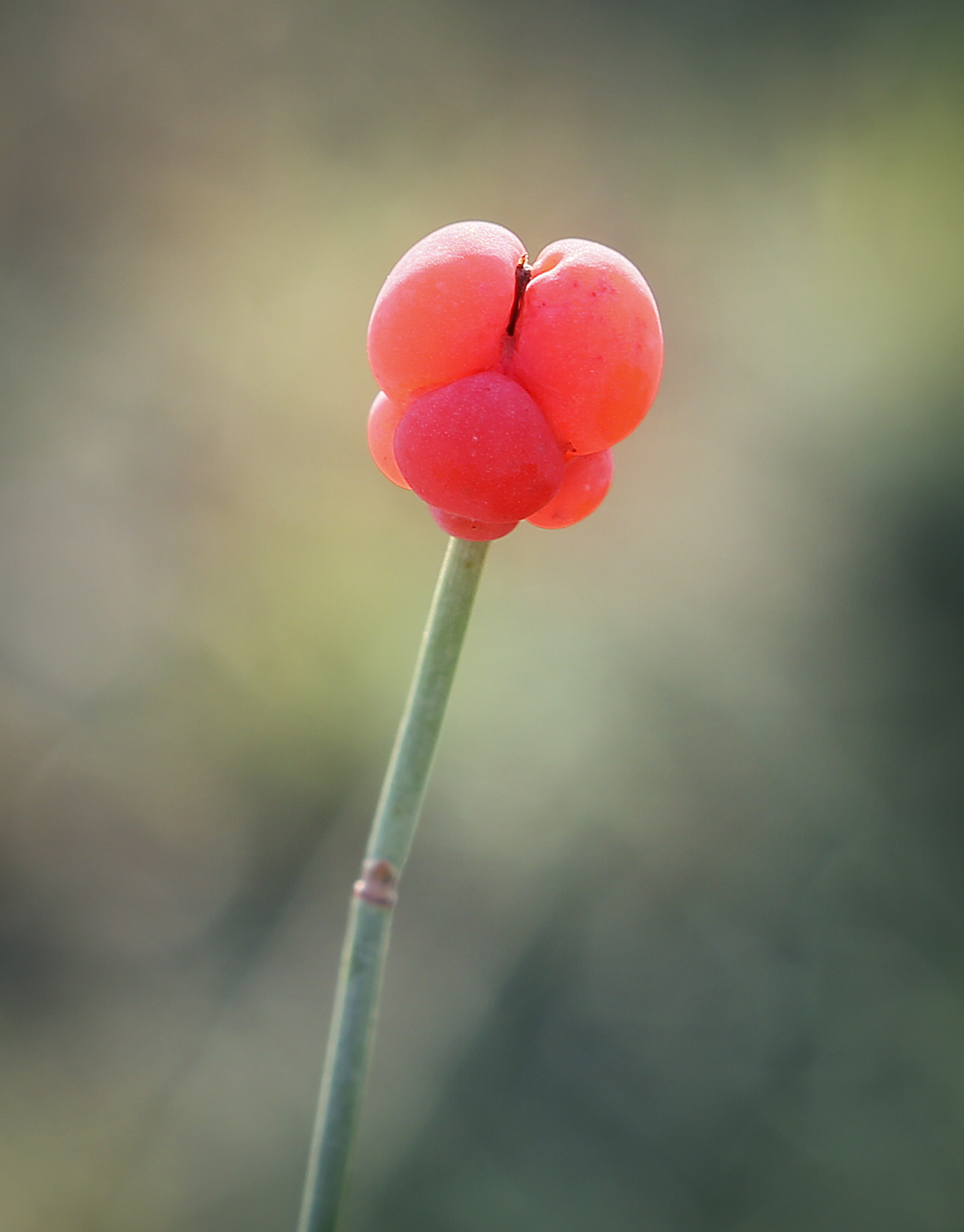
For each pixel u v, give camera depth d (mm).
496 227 146
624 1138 384
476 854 408
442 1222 365
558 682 413
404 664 436
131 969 441
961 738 418
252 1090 403
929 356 449
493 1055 396
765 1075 386
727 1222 366
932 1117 369
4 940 446
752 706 422
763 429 471
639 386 145
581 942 408
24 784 468
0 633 490
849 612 440
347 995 149
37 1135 382
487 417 144
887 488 440
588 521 457
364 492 487
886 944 399
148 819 460
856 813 413
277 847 448
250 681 451
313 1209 149
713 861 411
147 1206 369
